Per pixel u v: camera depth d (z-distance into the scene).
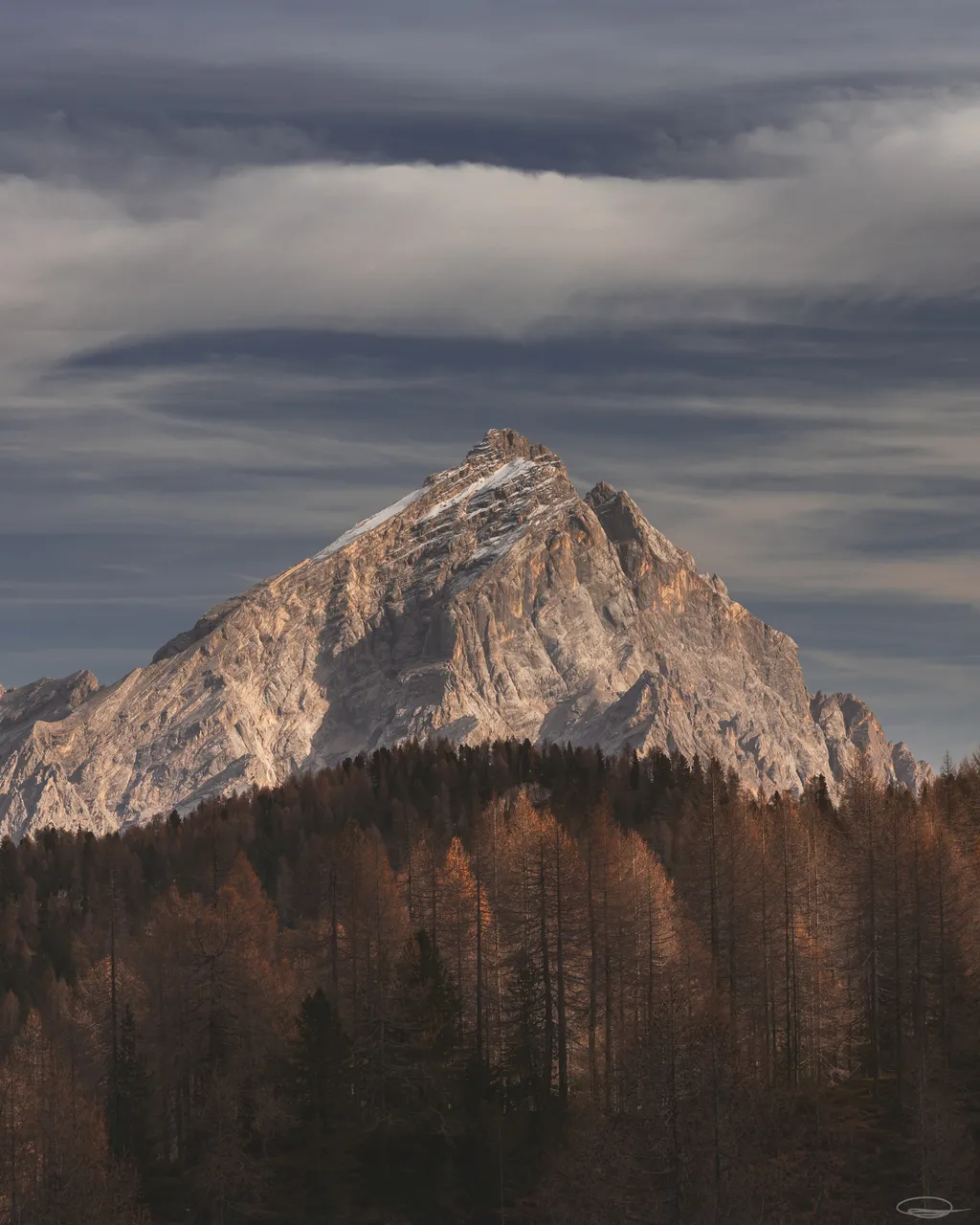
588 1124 136.62
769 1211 126.44
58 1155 141.12
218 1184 147.50
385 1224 146.00
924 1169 136.62
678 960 165.25
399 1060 156.00
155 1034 164.38
